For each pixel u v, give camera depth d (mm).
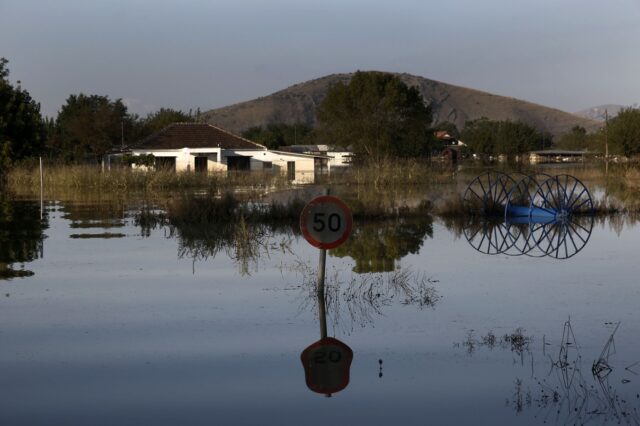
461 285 12742
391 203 30672
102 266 15016
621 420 6293
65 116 105688
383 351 8484
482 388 7164
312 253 17109
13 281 13219
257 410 6570
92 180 48625
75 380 7465
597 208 28859
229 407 6656
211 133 70375
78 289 12414
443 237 20703
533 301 11320
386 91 72438
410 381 7383
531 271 14422
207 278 13500
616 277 13625
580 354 8328
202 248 17969
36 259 16031
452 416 6402
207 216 25219
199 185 50844
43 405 6742
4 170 54562
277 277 13578
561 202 28172
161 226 23609
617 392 7035
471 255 16859
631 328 9539
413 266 15102
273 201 28203
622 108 67062
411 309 10742
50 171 53781
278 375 7590
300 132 133750
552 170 62000
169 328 9648
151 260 15883
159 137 69375
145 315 10414
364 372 7684
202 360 8148
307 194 39344
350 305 11039
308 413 6492
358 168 56500
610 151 65188
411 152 73688
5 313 10570
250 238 19234
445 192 41125
